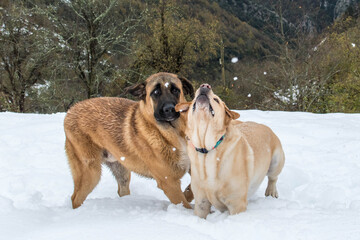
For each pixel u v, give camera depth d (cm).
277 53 2286
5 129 936
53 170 650
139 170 491
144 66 2530
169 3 2605
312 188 521
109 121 497
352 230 282
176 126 451
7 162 686
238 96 2459
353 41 2208
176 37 2645
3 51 2319
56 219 393
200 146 365
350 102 2012
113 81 2172
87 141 504
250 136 431
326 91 2078
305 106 2036
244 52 3072
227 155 366
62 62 2045
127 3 2227
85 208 443
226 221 332
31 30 2241
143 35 2544
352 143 728
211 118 352
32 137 853
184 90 505
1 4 2286
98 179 513
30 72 2353
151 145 458
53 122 1009
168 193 468
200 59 2912
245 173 380
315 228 296
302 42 2116
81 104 530
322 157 662
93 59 2058
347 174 571
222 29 3228
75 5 2016
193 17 2870
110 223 341
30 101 2473
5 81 2472
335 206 434
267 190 504
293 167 612
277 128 874
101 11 2038
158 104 443
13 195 534
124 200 487
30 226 351
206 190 378
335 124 927
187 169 464
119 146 489
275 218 335
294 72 2070
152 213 397
